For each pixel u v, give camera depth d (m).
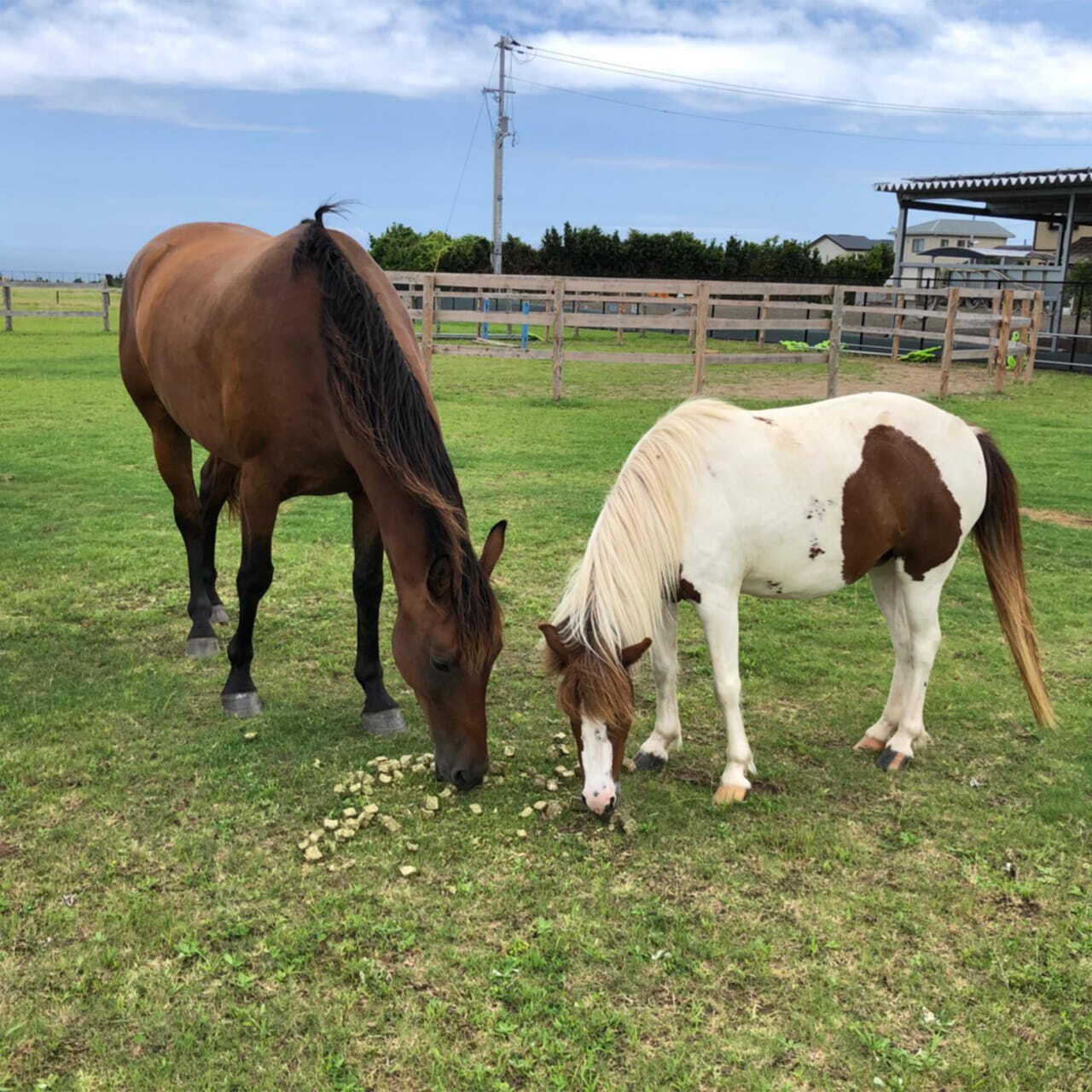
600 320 13.57
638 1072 2.29
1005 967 2.69
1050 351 20.95
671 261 34.75
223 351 3.96
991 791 3.70
